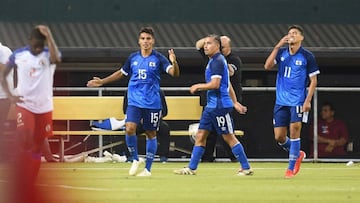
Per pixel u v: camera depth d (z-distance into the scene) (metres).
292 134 35.50
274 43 66.38
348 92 52.66
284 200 26.25
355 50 62.75
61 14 67.69
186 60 61.56
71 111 49.34
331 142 51.00
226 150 48.16
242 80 62.06
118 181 33.34
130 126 35.53
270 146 52.59
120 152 51.19
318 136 51.00
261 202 25.70
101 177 35.38
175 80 61.75
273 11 68.69
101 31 66.81
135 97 35.31
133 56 35.34
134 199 26.39
